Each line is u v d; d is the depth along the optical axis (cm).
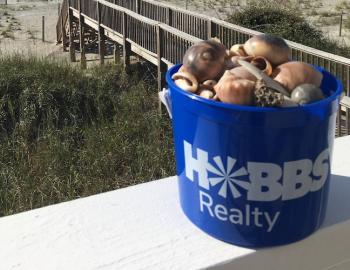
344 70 148
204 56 35
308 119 32
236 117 32
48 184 152
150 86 245
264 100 32
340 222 39
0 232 38
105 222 39
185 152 36
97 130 188
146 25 249
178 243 37
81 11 360
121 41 284
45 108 194
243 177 34
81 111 202
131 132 185
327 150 35
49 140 178
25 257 36
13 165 164
